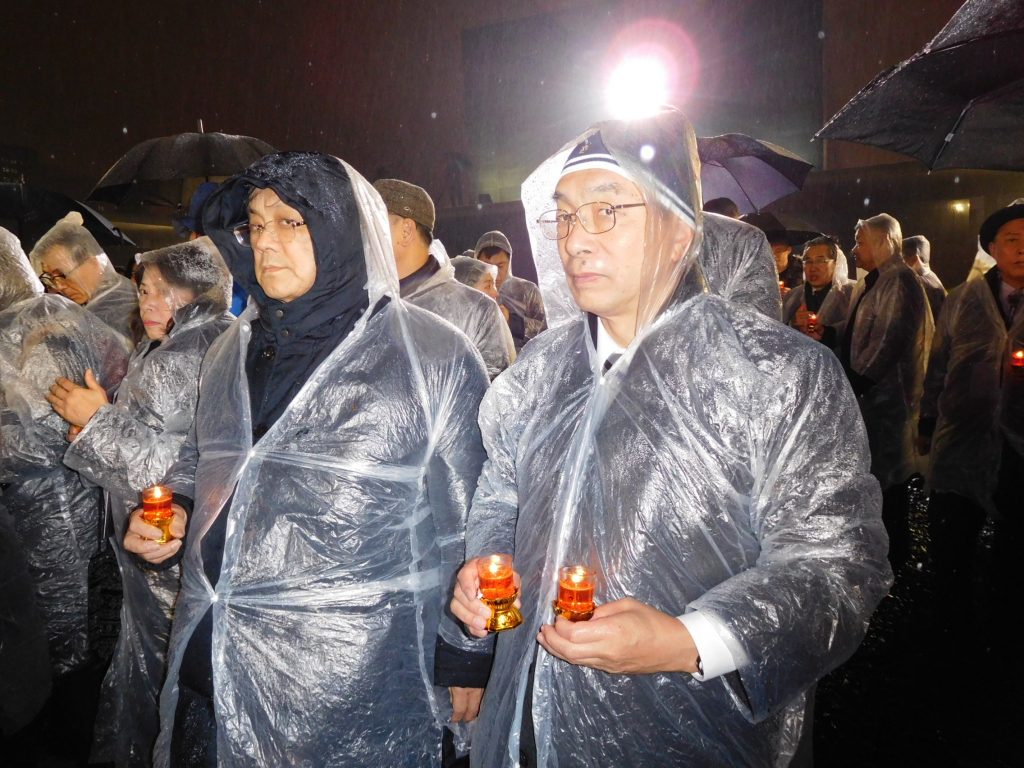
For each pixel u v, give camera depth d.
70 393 2.07
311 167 1.54
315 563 1.49
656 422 1.16
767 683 1.04
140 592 2.30
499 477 1.49
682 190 1.22
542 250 1.49
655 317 1.21
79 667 2.98
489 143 18.92
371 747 1.52
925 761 2.65
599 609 1.06
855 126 2.84
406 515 1.57
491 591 1.18
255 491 1.51
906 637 3.48
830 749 2.73
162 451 2.06
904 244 6.18
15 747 2.77
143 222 13.66
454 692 1.66
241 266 1.75
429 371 1.60
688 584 1.14
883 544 1.13
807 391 1.13
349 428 1.51
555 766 1.18
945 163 2.85
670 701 1.15
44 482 2.88
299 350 1.61
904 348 4.38
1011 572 3.88
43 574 2.91
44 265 3.49
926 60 2.53
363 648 1.51
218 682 1.48
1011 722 2.84
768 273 2.64
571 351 1.36
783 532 1.12
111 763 2.64
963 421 3.79
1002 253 3.65
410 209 3.11
